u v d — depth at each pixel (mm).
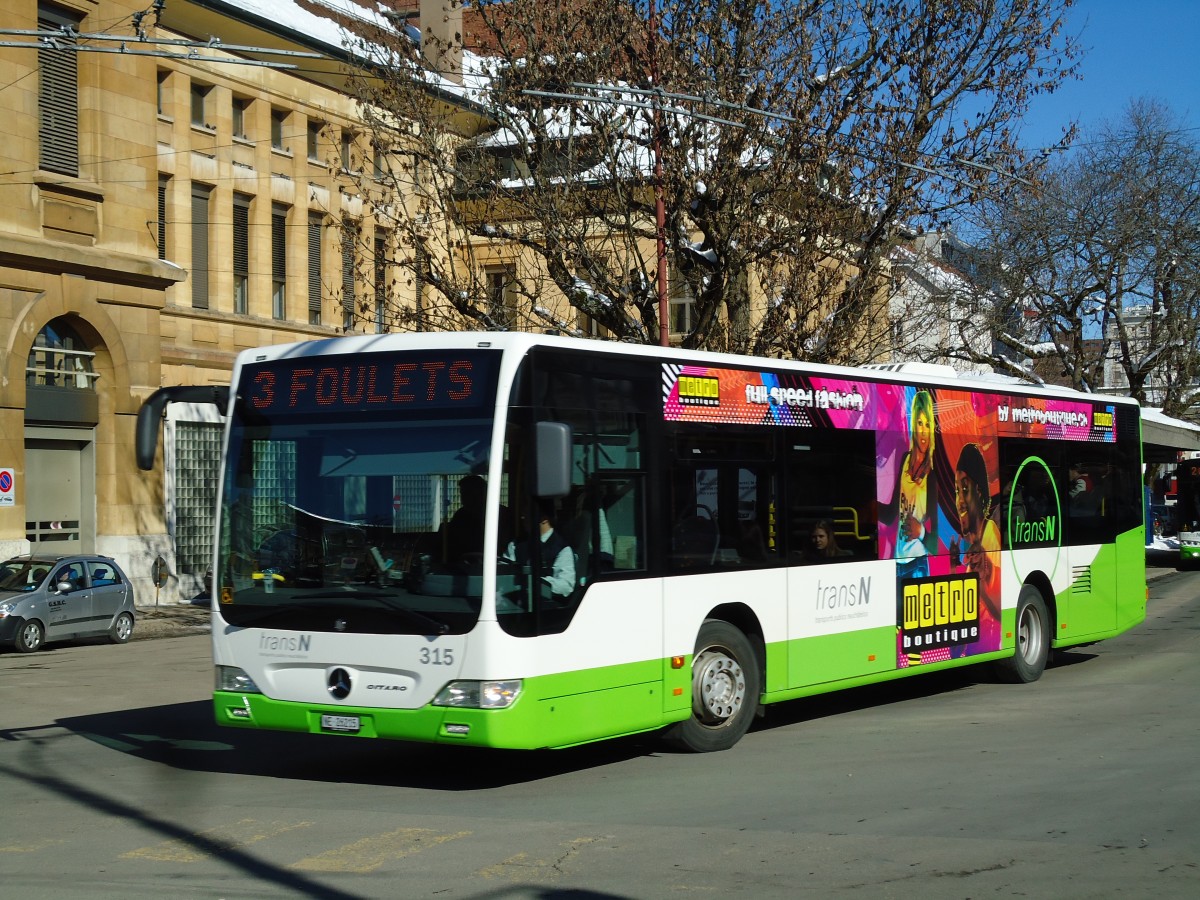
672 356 10562
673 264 22234
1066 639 15719
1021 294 32312
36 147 29156
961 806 8578
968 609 13930
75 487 30625
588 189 21656
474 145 22844
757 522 11281
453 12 38875
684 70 20328
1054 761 10180
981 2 20547
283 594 9516
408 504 9219
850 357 22109
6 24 28422
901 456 13062
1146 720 12195
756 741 11484
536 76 21234
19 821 8469
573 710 9312
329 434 9562
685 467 10547
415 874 7012
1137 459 17578
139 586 31219
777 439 11531
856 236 21312
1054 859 7207
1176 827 7934
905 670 12898
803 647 11672
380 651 9102
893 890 6613
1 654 22453
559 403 9438
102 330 30531
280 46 35438
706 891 6621
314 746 11570
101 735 12258
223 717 9688
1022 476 15070
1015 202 23734
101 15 30703
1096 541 16406
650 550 10141
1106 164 34719
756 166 20453
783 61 20234
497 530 8922
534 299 22516
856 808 8562
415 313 23047
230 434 9938
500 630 8852
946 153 21219
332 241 38125
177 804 8984
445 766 10516
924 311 26297
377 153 24688
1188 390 43062
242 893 6676
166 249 33469
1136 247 34344
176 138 33375
